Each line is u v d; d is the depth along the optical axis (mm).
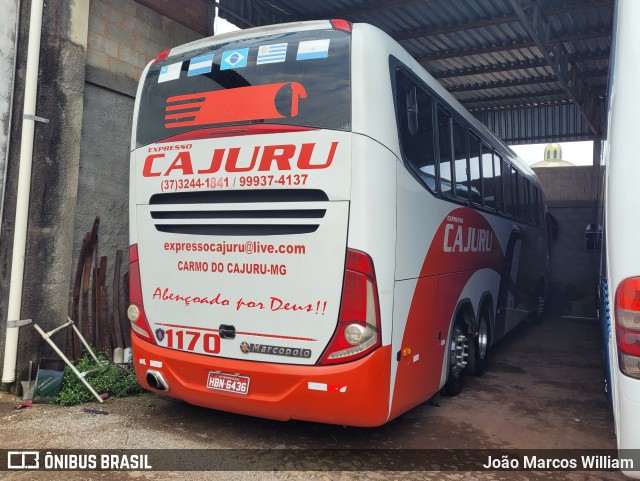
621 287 2930
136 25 6535
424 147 4711
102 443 4301
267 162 3992
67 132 5605
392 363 3926
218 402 4156
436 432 4805
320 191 3820
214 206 4203
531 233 9977
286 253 3926
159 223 4488
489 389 6258
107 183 6234
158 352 4422
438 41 10461
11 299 5215
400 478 3877
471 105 15578
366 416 3771
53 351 5520
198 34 7523
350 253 3734
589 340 9789
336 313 3768
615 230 2980
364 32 3934
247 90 4141
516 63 11859
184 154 4363
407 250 4195
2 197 5383
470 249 5934
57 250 5539
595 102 14742
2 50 5355
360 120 3771
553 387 6410
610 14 9148
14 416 4828
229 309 4129
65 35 5562
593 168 14711
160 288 4469
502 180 7633
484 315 6742
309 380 3795
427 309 4602
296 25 4156
